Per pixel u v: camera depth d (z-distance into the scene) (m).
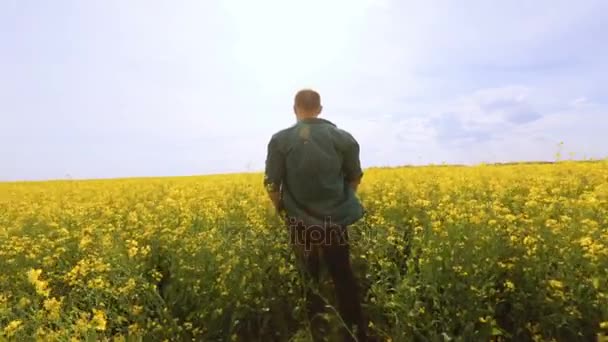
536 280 2.61
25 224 4.52
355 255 3.60
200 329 2.76
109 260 3.03
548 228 2.90
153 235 3.67
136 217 4.43
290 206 2.89
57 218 4.95
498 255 2.73
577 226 2.84
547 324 2.43
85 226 4.39
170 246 3.45
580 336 2.32
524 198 4.43
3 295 2.50
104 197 6.85
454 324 2.44
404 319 2.55
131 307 2.58
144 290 2.73
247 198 5.43
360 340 2.71
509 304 2.74
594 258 2.28
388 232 3.67
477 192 4.99
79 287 2.76
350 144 2.95
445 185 5.52
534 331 2.40
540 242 2.76
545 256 2.67
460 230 2.95
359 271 3.51
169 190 7.35
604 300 2.18
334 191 2.81
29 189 10.50
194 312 2.71
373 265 3.32
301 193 2.82
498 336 2.56
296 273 3.17
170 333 2.50
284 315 3.16
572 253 2.47
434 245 2.89
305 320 3.02
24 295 2.52
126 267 2.93
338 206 2.82
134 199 6.68
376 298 3.02
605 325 1.98
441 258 2.64
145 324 2.55
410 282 2.69
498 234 2.87
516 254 2.83
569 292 2.34
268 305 3.06
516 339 2.57
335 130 2.95
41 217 4.76
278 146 2.89
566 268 2.46
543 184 5.32
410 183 5.88
